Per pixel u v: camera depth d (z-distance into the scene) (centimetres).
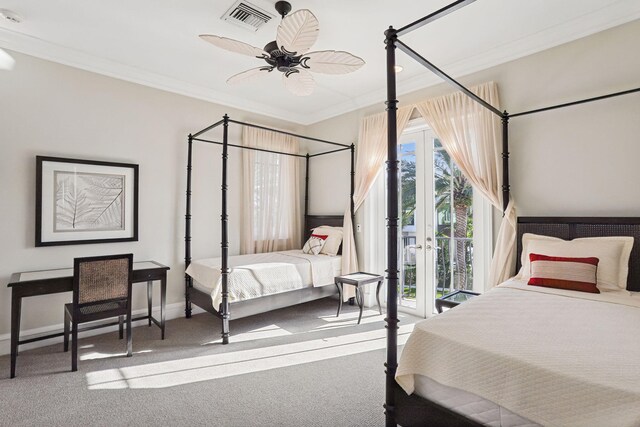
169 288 392
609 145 257
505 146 297
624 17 249
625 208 249
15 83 298
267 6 251
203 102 422
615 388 106
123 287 283
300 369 262
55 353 290
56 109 319
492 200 307
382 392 228
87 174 334
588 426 108
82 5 250
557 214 280
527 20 267
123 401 215
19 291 256
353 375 252
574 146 273
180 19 268
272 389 231
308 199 523
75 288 261
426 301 391
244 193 455
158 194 384
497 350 134
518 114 282
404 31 176
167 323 373
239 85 406
